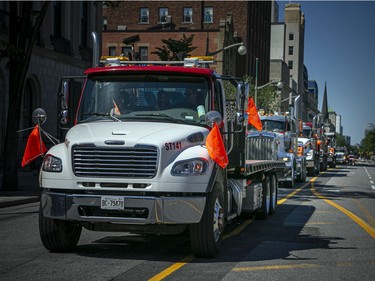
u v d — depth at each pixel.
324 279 6.82
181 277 6.72
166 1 65.69
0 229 10.73
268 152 18.64
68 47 32.06
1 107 26.00
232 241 9.58
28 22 18.39
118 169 7.43
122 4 66.12
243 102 8.99
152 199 7.29
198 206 7.42
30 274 6.78
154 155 7.41
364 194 20.77
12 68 17.98
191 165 7.45
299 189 22.86
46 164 7.79
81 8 34.34
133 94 8.50
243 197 10.63
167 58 29.86
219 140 7.60
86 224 7.94
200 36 54.81
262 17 80.19
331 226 11.65
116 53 56.47
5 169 18.00
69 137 7.82
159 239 9.58
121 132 7.66
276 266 7.50
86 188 7.49
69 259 7.74
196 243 7.76
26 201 15.73
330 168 54.19
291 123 23.75
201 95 8.46
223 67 54.97
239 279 6.69
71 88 8.75
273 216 13.41
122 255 8.09
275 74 106.38
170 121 8.27
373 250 8.85
